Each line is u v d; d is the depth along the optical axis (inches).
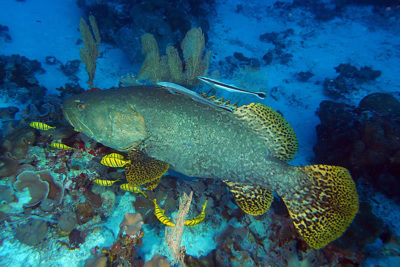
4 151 66.9
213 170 60.7
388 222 81.0
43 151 69.3
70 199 67.3
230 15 300.0
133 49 174.4
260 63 232.7
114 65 187.0
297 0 331.3
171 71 95.1
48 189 65.4
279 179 61.5
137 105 58.7
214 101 58.7
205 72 102.3
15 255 61.1
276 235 69.4
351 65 230.4
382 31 290.8
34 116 81.0
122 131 60.1
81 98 60.6
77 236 65.6
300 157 137.2
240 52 242.2
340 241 67.3
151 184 64.7
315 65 233.9
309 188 62.6
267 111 59.1
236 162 59.5
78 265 63.8
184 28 178.4
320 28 295.1
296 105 187.6
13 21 203.2
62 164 68.5
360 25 299.7
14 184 64.0
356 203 59.5
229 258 68.4
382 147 95.2
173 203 77.7
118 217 73.4
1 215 63.0
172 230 61.2
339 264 67.0
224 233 75.8
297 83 211.8
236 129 58.2
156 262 58.9
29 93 144.5
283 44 256.2
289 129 60.2
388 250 69.9
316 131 151.0
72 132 71.9
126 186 66.9
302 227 63.3
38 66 165.8
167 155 60.8
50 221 65.0
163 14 177.2
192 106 57.7
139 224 63.0
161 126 58.6
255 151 59.4
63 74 172.4
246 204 64.8
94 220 68.6
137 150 62.7
